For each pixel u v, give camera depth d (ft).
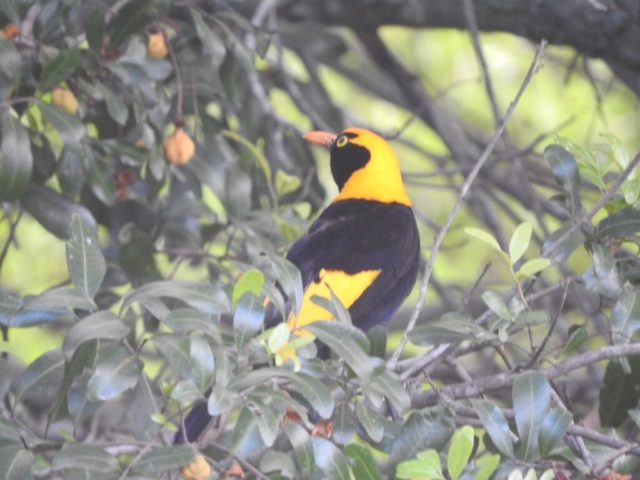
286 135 45.83
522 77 62.49
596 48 45.14
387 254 36.55
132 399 32.19
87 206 39.96
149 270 36.60
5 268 54.44
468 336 25.04
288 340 22.39
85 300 21.77
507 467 23.50
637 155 27.12
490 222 49.98
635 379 29.50
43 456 29.89
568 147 29.60
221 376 20.61
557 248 27.73
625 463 25.88
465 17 47.57
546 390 23.18
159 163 34.42
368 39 52.95
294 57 61.98
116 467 20.79
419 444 22.68
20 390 23.71
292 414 25.49
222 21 38.32
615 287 28.25
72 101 32.17
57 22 32.96
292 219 38.50
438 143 64.13
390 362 27.12
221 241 43.78
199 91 37.91
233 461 23.43
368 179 39.65
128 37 33.01
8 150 29.81
